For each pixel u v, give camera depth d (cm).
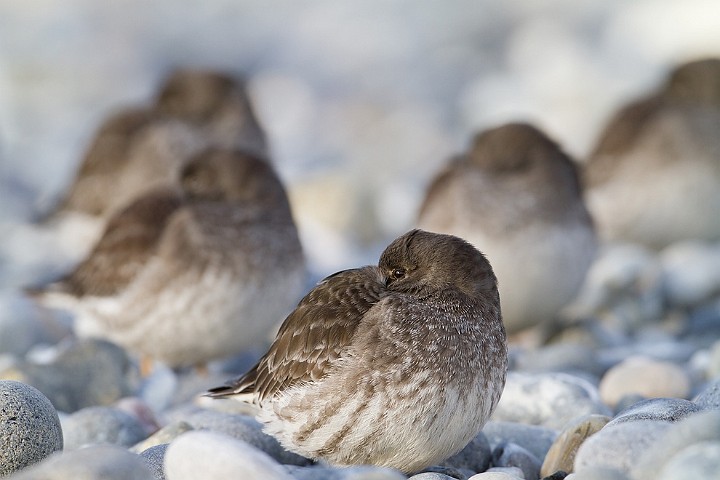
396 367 807
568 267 1391
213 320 1240
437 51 3459
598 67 3116
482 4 3531
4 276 1848
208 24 3516
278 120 3122
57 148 2767
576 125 2875
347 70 3400
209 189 1262
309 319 852
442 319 824
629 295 1530
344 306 845
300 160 2767
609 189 1820
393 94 3322
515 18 3506
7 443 755
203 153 1301
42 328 1366
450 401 807
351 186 2256
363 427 811
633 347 1353
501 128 1416
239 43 3488
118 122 1803
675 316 1530
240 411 990
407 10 3569
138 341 1264
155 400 1171
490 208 1379
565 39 3328
